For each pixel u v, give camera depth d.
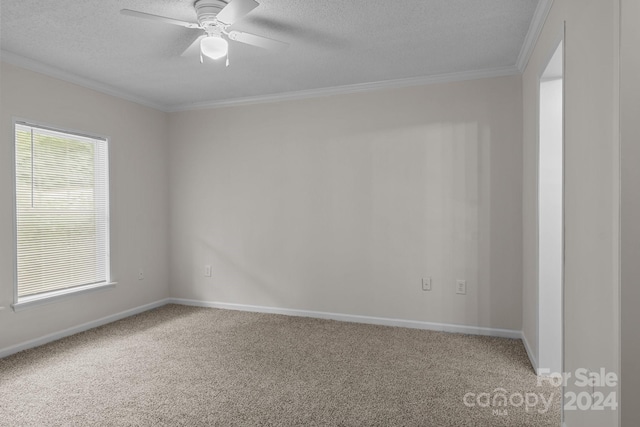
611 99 1.41
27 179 3.39
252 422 2.20
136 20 2.67
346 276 4.18
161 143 4.83
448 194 3.79
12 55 3.19
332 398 2.47
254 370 2.90
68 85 3.70
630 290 1.31
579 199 1.82
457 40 3.02
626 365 1.31
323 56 3.32
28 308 3.38
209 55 2.40
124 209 4.31
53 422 2.21
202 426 2.16
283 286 4.44
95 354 3.24
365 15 2.63
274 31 2.87
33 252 3.45
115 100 4.21
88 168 3.94
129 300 4.38
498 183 3.63
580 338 1.82
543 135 2.76
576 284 1.88
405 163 3.93
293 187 4.37
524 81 3.42
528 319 3.22
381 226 4.03
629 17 1.30
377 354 3.21
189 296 4.87
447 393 2.53
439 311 3.84
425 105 3.86
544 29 2.56
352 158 4.12
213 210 4.72
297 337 3.64
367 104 4.06
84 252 3.90
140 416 2.27
